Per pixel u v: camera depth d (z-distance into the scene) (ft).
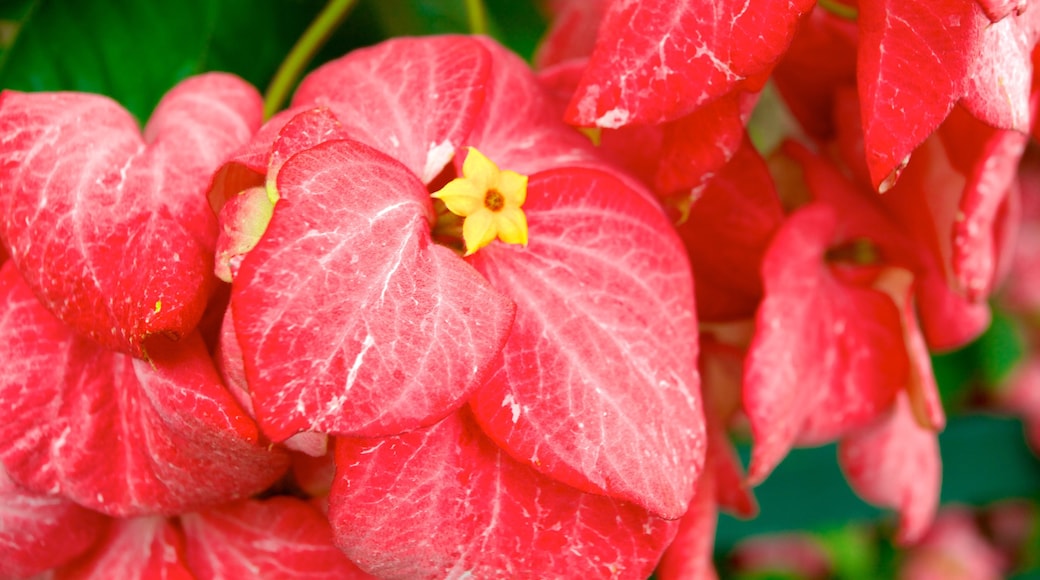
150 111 1.73
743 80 1.47
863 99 1.45
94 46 1.71
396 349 1.39
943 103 1.43
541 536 1.48
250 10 1.81
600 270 1.50
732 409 1.76
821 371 1.67
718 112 1.51
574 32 1.79
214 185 1.48
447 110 1.50
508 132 1.55
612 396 1.47
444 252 1.44
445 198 1.45
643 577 1.49
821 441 1.71
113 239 1.46
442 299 1.42
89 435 1.51
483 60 1.52
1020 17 1.49
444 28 1.97
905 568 3.10
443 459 1.46
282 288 1.38
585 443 1.46
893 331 1.70
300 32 1.85
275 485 1.57
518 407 1.46
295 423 1.36
